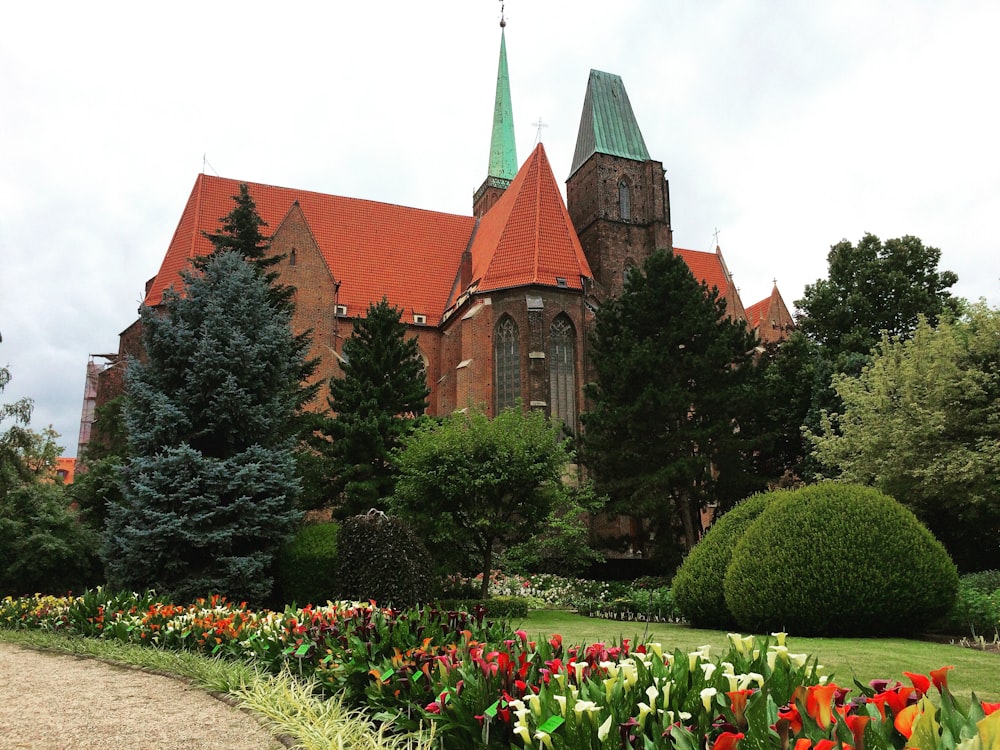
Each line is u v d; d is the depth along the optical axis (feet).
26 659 39.78
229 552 64.69
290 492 69.62
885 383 90.22
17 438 99.76
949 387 83.25
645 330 119.34
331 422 101.55
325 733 20.07
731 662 16.84
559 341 155.02
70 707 26.81
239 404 68.54
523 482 77.46
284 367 75.56
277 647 31.53
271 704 24.35
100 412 128.06
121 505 67.72
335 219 183.52
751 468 117.08
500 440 78.43
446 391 164.66
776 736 11.66
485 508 77.15
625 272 175.63
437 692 19.40
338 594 51.03
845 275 148.15
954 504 81.30
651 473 107.34
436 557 79.82
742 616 48.67
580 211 187.52
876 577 45.75
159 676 33.50
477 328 153.99
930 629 50.26
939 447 82.48
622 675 15.15
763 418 118.01
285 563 66.80
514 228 163.43
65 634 47.11
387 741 19.11
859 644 42.27
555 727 13.10
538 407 144.15
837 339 141.59
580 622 65.92
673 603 59.93
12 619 54.60
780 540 48.19
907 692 12.61
